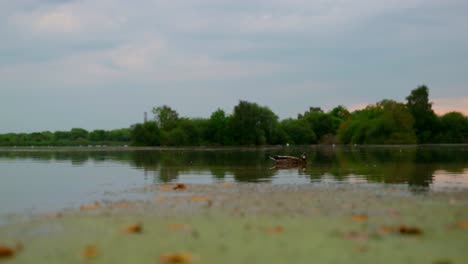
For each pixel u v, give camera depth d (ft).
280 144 546.67
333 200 70.13
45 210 64.64
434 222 52.42
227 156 236.02
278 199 71.82
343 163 162.61
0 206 68.85
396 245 42.78
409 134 457.68
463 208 61.82
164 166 160.15
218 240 45.06
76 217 58.13
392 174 114.83
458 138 490.08
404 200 69.51
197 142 524.52
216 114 533.14
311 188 86.84
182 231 48.93
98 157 244.83
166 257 39.04
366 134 474.49
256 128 517.96
